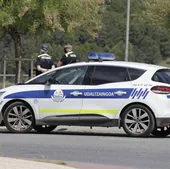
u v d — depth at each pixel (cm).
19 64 5403
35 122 3078
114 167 2073
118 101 2939
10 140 2808
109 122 2958
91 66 3036
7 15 4853
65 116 3017
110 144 2691
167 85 2909
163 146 2634
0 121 3130
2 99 3106
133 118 2930
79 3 5453
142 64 3030
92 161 2211
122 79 2966
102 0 5866
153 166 2114
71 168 1938
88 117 2981
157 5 7469
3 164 1898
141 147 2595
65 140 2839
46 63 3841
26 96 3075
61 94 3022
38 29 5341
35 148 2544
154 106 2884
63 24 5428
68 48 3859
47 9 5050
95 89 2978
